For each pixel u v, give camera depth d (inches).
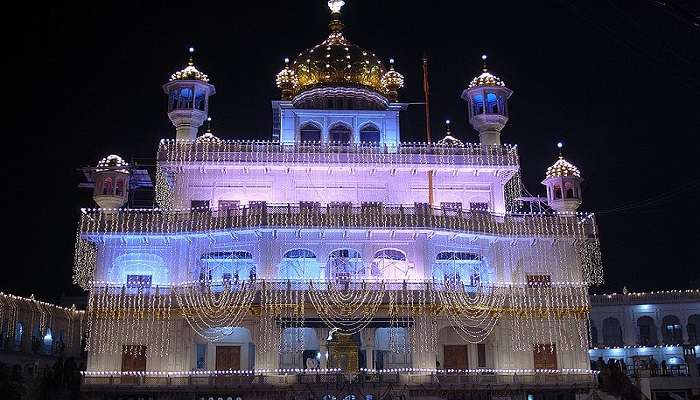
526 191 2439.7
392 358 2063.2
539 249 2142.0
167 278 2042.3
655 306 2957.7
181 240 2050.9
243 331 2038.6
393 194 2144.4
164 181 2206.0
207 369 2001.7
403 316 1941.4
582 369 2023.9
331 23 2501.2
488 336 2063.2
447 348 2054.6
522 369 2010.3
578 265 2138.3
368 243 2011.6
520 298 2006.6
